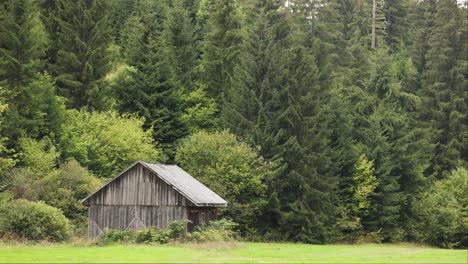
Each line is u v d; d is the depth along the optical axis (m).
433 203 64.56
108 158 59.38
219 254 32.22
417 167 65.56
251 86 62.22
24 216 41.44
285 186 58.47
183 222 41.34
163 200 43.06
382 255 35.88
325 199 59.38
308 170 58.34
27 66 57.44
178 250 33.88
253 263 27.67
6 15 57.81
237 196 56.19
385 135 66.06
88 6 67.75
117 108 68.12
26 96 56.97
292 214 57.25
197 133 62.62
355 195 61.88
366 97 67.62
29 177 49.94
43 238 41.78
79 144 57.03
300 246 48.78
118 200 44.03
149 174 43.62
